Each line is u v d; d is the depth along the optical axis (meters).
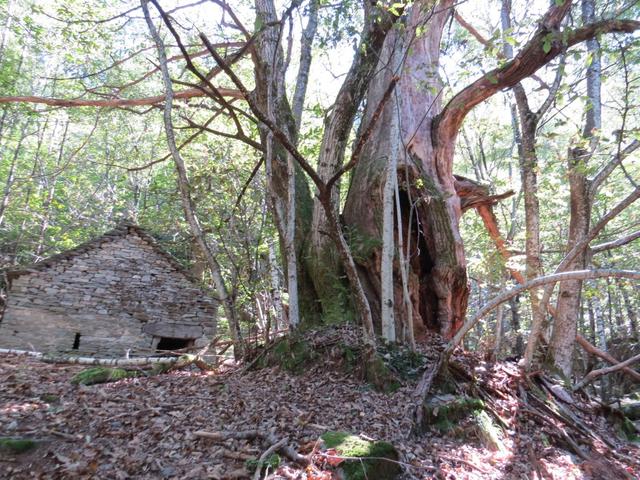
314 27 9.59
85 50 11.30
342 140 8.26
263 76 8.48
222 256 12.51
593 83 9.38
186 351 9.33
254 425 4.75
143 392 5.62
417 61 9.30
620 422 7.11
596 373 8.02
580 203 8.79
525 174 9.02
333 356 6.57
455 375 6.48
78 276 11.40
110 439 4.32
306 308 8.39
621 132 6.86
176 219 15.58
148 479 3.74
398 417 5.27
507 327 17.62
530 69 8.00
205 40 3.87
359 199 8.70
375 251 8.00
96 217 20.86
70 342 10.96
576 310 8.52
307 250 8.52
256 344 7.68
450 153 9.00
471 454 5.09
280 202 8.52
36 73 20.61
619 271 5.20
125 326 11.50
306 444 4.34
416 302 8.03
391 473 4.17
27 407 4.90
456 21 12.77
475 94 8.32
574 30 7.72
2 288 13.98
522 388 6.77
